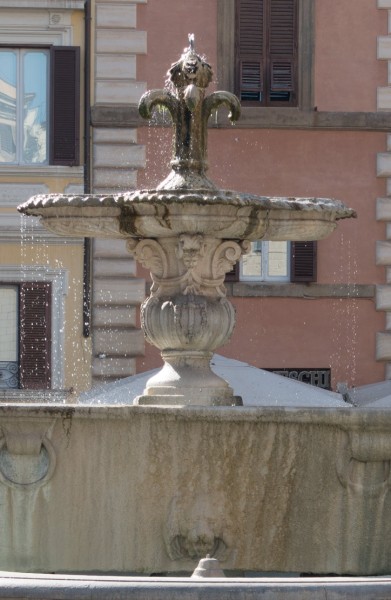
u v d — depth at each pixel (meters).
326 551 25.83
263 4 64.06
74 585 19.84
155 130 63.47
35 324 62.53
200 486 25.77
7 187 63.09
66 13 63.03
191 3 63.94
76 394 62.00
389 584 19.94
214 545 25.81
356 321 64.31
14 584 19.91
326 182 64.31
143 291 62.62
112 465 25.80
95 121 63.09
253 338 63.69
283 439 25.59
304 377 63.97
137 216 27.25
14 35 62.94
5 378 62.59
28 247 62.75
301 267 63.81
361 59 64.56
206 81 28.33
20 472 25.88
